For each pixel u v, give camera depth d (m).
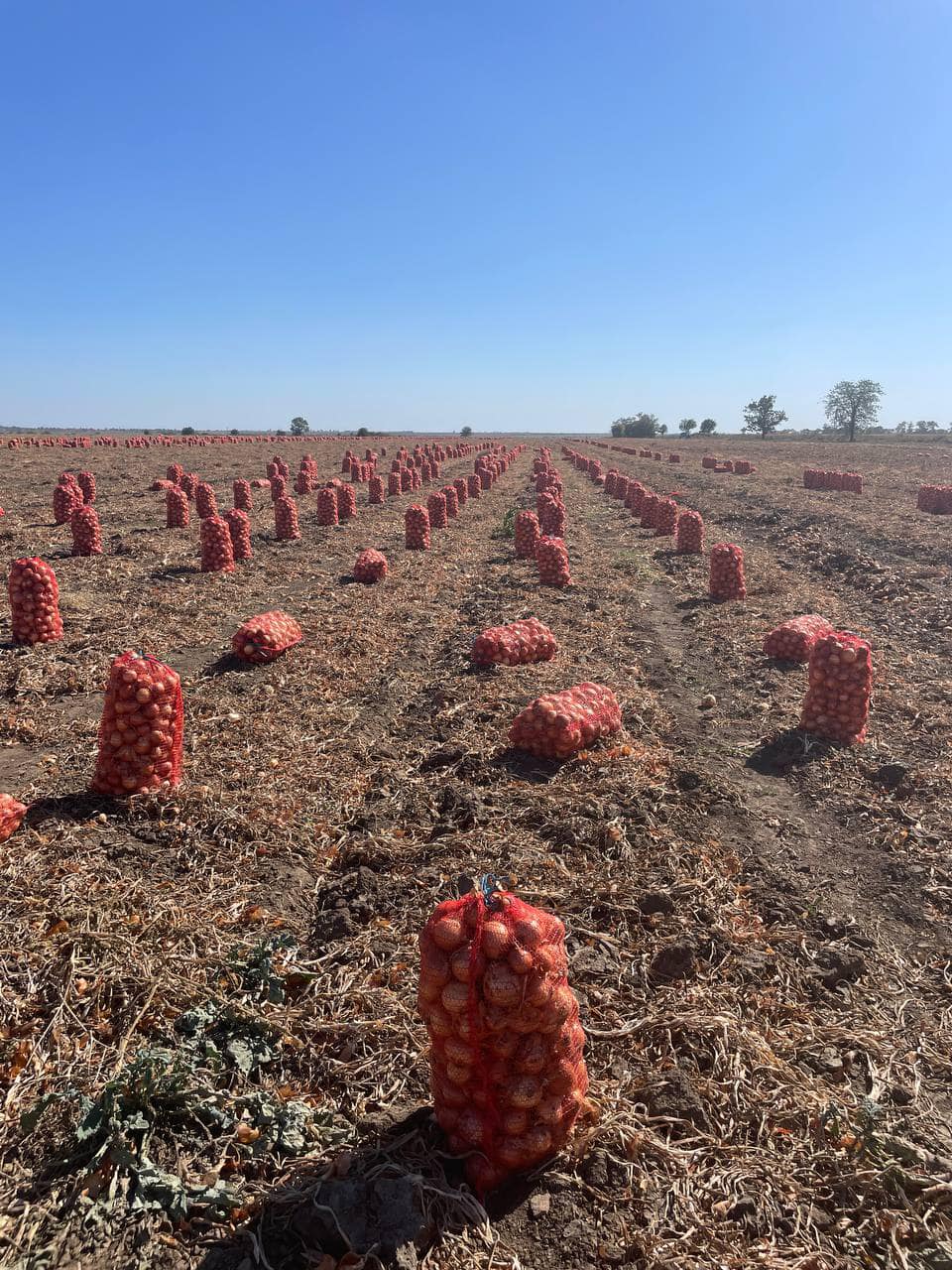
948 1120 2.77
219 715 5.84
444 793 4.76
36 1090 2.77
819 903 3.96
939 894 4.01
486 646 6.87
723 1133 2.72
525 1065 2.30
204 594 9.14
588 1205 2.43
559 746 5.12
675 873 4.10
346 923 3.80
